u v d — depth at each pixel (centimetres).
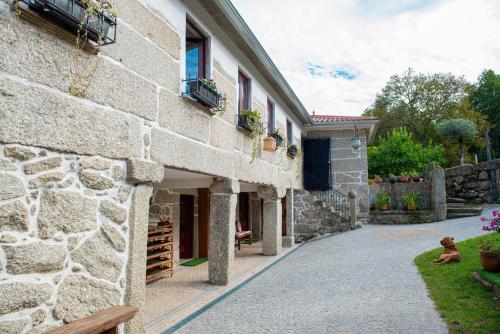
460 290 476
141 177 371
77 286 297
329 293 533
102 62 331
